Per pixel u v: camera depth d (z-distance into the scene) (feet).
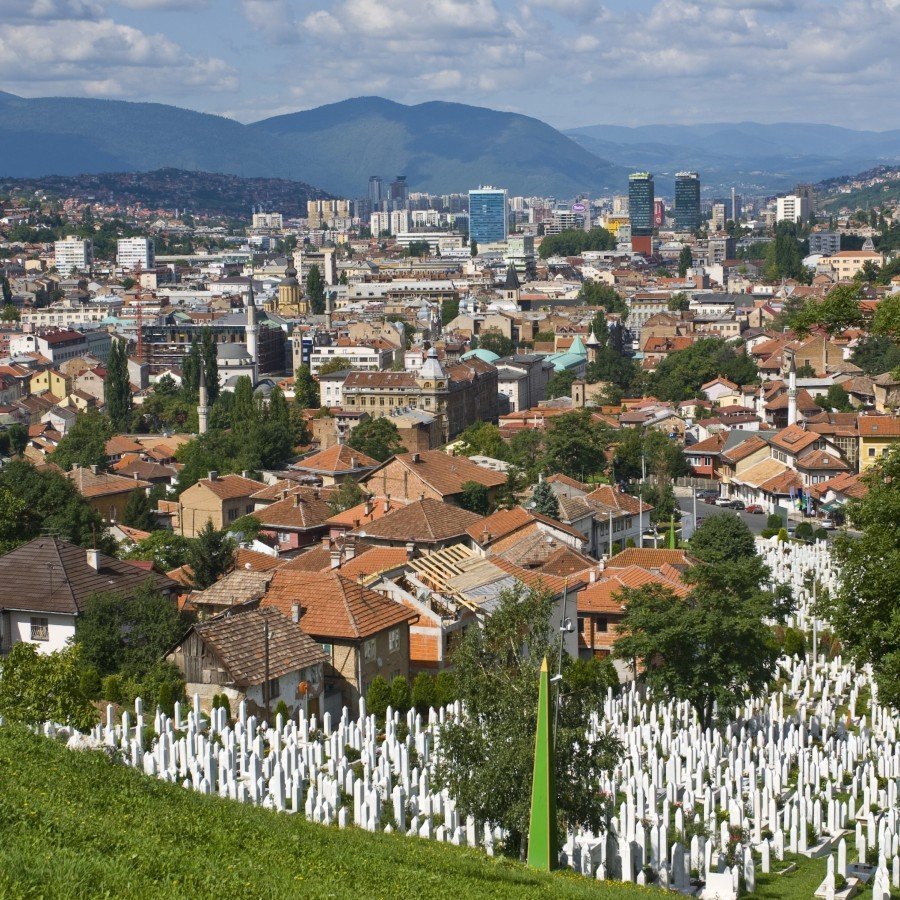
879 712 386.93
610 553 620.49
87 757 244.42
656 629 385.29
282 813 255.29
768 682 412.77
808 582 551.18
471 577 464.65
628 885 248.32
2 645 415.03
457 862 234.17
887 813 297.94
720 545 567.18
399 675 409.28
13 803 203.82
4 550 517.14
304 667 371.56
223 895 180.86
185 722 341.21
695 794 312.29
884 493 297.94
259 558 526.98
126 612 398.01
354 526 622.95
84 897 170.30
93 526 583.17
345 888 198.49
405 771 301.63
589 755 273.13
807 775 322.14
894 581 281.95
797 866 280.72
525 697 268.21
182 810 226.58
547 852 245.04
